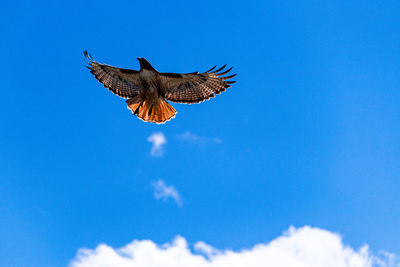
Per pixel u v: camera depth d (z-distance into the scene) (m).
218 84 16.56
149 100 16.25
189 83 16.52
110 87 16.70
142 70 16.11
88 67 16.55
